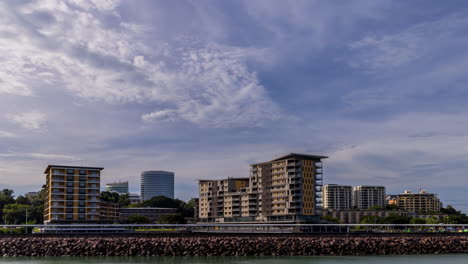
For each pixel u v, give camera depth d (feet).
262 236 488.44
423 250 494.18
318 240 482.28
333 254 472.85
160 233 478.59
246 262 401.49
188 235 478.59
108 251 451.53
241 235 487.61
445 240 506.07
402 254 482.28
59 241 458.91
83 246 453.99
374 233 510.17
